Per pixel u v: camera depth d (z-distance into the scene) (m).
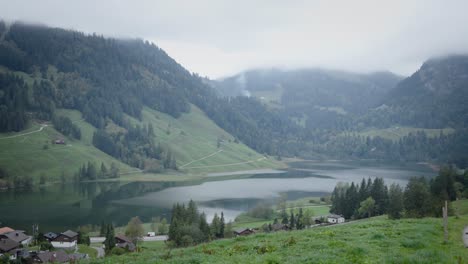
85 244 102.38
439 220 38.78
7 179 197.62
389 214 90.62
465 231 32.59
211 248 28.78
